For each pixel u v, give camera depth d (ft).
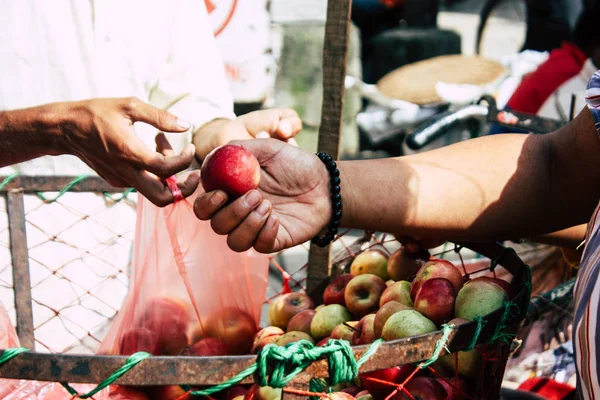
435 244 5.82
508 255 5.05
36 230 6.94
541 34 17.42
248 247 4.26
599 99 3.95
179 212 5.10
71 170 7.07
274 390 4.79
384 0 18.70
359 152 16.79
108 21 6.50
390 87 16.55
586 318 3.30
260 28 15.71
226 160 4.14
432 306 4.83
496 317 4.19
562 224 4.86
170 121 4.37
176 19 6.77
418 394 4.52
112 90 6.59
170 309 5.30
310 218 4.50
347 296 5.84
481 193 4.68
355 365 3.59
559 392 6.47
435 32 18.57
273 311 6.41
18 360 3.40
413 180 4.66
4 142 4.54
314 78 16.53
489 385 4.61
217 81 6.89
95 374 3.39
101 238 7.19
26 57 6.48
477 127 7.76
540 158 4.75
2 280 6.82
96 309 7.27
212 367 3.42
